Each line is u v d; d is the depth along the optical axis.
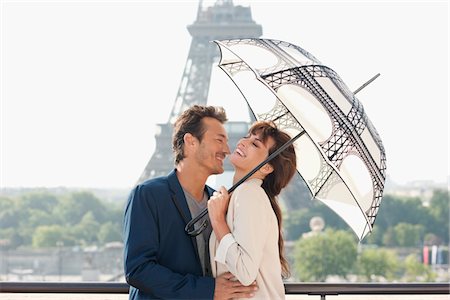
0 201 88.94
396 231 79.25
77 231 86.31
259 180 3.51
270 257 3.43
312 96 3.38
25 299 4.55
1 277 83.50
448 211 79.50
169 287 3.40
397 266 77.00
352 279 73.31
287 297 5.21
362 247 76.88
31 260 84.69
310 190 3.75
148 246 3.48
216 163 3.63
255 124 3.57
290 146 3.55
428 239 79.19
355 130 3.39
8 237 86.31
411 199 80.62
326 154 3.26
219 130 3.64
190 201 3.64
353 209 3.67
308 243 73.50
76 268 84.06
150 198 3.54
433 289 3.59
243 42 3.56
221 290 3.39
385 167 3.57
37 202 89.06
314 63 3.50
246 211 3.34
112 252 84.75
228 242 3.29
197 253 3.55
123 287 3.63
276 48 3.55
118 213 88.31
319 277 73.44
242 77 3.81
